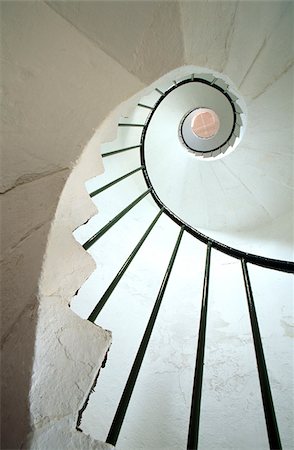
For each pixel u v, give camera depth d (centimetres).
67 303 95
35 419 68
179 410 206
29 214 96
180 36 128
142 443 187
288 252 315
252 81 239
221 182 400
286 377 215
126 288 276
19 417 69
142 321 257
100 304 108
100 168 133
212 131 599
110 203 342
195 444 71
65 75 113
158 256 323
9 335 78
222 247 173
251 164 360
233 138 396
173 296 286
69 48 113
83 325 93
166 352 240
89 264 108
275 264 152
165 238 353
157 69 131
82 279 104
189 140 461
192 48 137
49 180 105
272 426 73
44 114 109
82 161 115
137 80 129
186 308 276
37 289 87
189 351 241
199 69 168
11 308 81
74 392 78
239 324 258
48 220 100
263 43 190
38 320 83
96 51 118
